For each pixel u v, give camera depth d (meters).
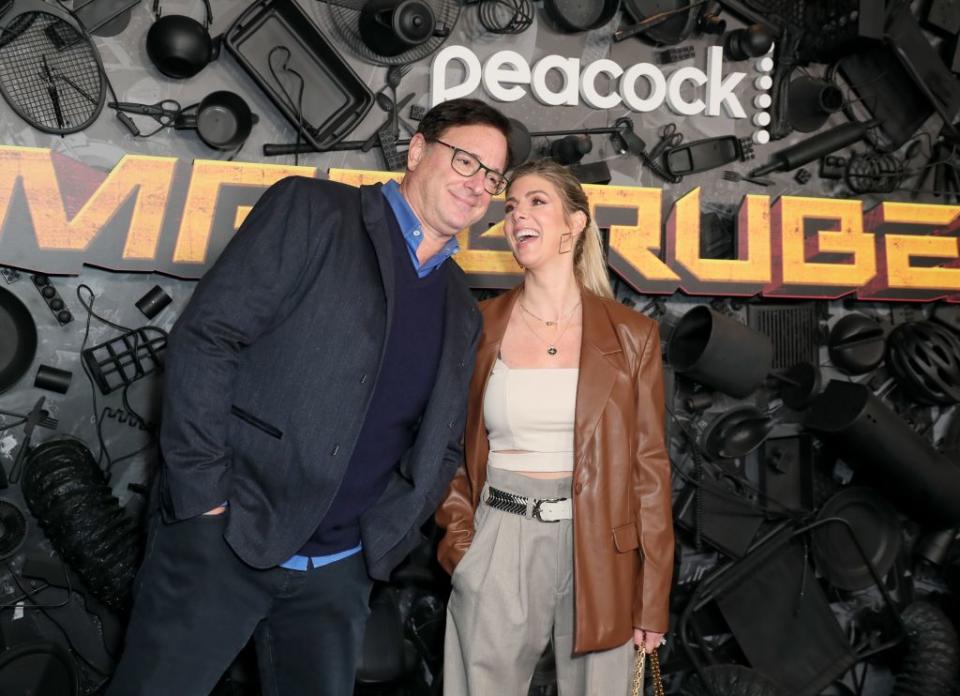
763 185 3.24
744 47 3.14
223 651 1.70
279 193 1.71
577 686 2.14
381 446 1.84
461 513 2.17
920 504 3.06
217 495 1.59
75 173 2.59
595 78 3.08
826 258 3.21
